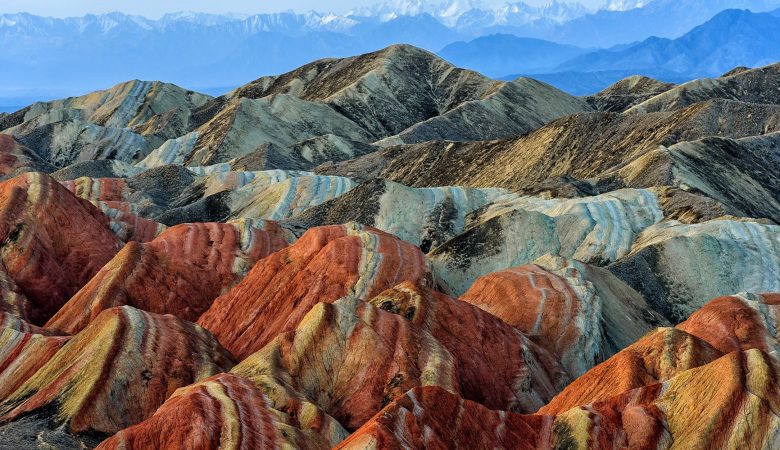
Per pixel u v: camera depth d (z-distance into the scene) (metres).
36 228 60.41
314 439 29.58
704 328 37.56
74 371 35.59
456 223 83.25
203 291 57.31
